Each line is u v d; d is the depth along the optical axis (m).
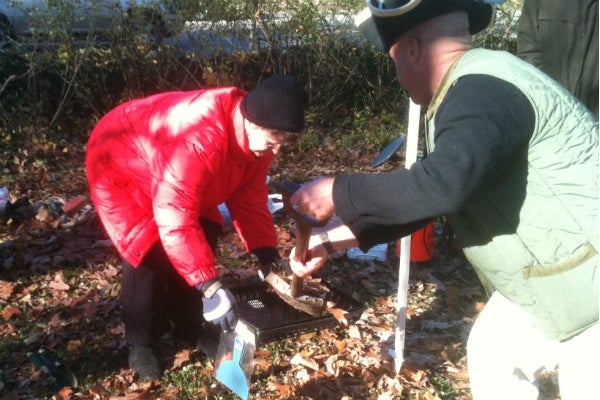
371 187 2.00
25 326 4.30
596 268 2.06
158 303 3.65
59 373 3.78
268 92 2.83
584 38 4.41
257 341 2.99
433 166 1.92
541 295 2.16
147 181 3.22
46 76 7.89
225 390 3.73
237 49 8.34
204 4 8.00
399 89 9.11
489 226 2.15
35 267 5.01
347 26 8.69
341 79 8.95
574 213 2.03
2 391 3.67
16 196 6.34
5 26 8.07
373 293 4.85
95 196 3.36
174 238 2.97
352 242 2.62
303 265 2.66
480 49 2.11
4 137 7.54
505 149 1.93
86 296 4.63
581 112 2.03
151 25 7.98
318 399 3.69
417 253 5.15
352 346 4.15
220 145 2.96
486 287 2.58
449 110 1.97
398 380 3.81
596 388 2.18
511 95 1.96
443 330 4.43
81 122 8.07
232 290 3.46
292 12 8.47
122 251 3.37
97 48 7.89
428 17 2.08
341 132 8.73
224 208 5.68
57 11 7.66
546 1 4.51
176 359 3.93
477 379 2.57
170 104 3.08
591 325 2.16
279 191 2.34
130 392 3.70
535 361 2.47
